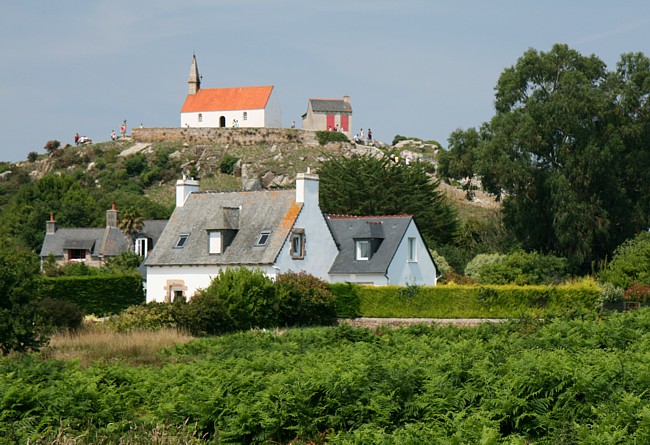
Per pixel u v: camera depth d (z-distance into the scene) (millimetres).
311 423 52125
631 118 183625
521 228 179875
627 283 142500
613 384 53469
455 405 52312
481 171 177625
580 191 177375
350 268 139125
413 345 79688
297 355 76000
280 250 131000
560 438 46469
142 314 107312
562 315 103875
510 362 59062
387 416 51469
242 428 51312
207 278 135750
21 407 52844
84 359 82625
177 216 145125
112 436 48531
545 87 184375
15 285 83250
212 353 83125
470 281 154625
